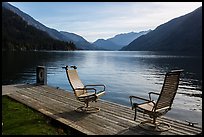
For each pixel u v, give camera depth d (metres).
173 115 11.16
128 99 14.92
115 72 33.12
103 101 7.35
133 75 29.67
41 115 5.91
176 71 4.91
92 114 5.96
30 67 36.00
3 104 6.97
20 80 23.41
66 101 7.34
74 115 5.88
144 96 15.98
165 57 80.50
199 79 26.50
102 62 55.34
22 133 4.67
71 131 4.94
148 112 4.98
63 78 25.66
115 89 19.02
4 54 71.75
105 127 5.04
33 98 7.70
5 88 9.42
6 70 32.03
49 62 46.78
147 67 41.31
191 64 45.72
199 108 12.73
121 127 5.05
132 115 5.89
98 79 25.50
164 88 4.75
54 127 5.15
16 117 5.68
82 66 43.09
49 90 9.05
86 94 6.46
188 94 17.58
